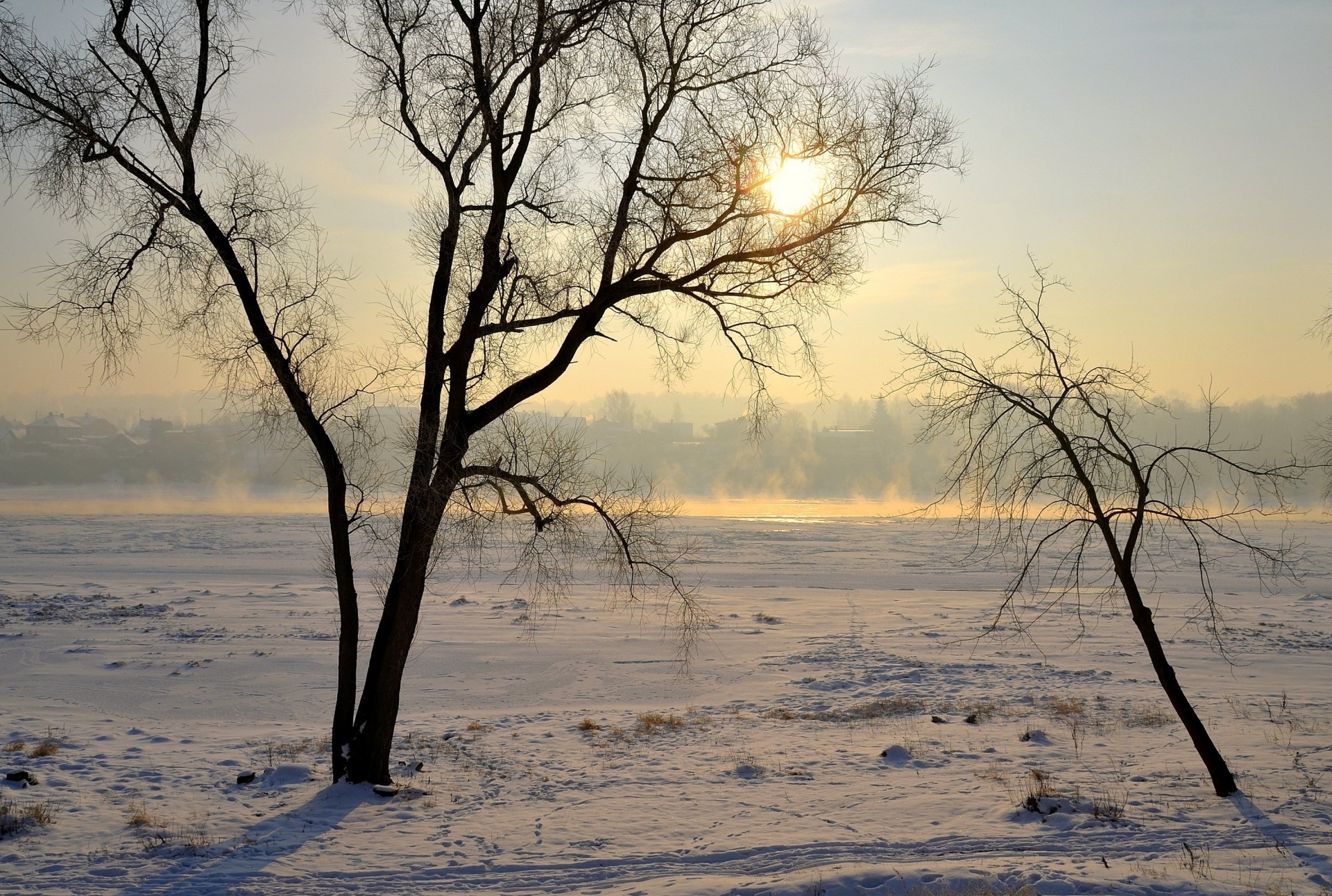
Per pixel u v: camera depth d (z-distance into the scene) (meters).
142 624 28.14
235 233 11.32
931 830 9.74
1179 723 15.48
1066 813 10.21
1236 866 8.36
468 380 11.84
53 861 8.70
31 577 40.88
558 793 11.38
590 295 11.93
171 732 15.41
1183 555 54.97
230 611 31.09
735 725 16.09
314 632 26.86
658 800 11.05
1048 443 11.02
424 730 15.61
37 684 19.83
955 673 21.81
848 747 14.11
